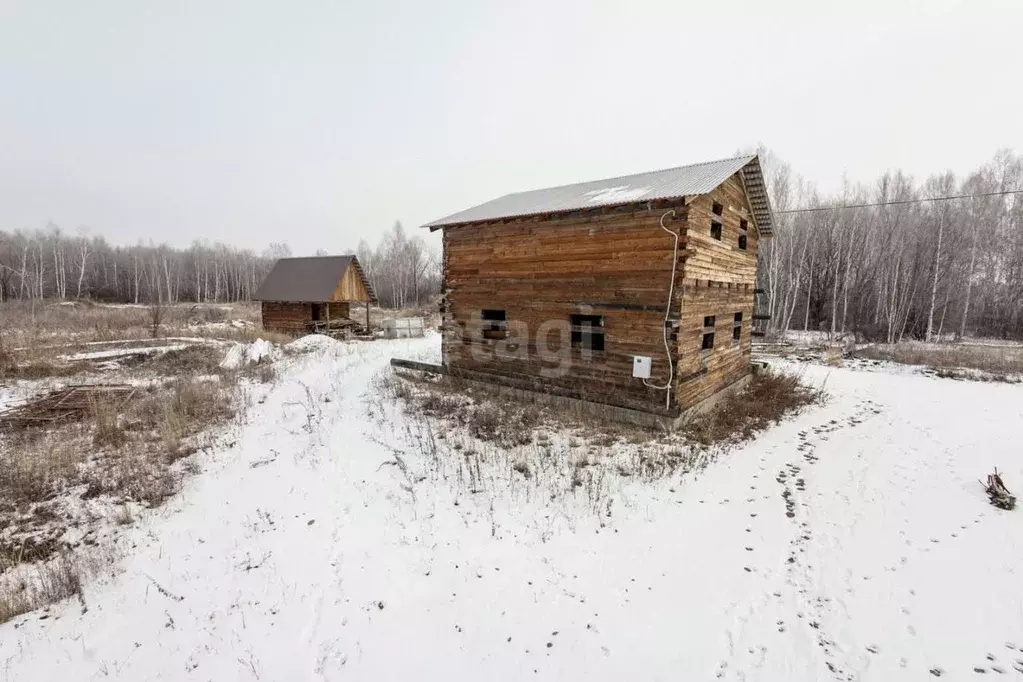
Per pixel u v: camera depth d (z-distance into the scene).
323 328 28.89
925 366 19.67
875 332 32.94
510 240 14.05
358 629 5.70
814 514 7.73
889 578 6.09
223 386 15.21
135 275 73.69
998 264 35.06
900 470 9.31
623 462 9.50
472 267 15.15
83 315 34.91
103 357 19.62
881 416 12.96
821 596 5.87
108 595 6.35
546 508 7.99
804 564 6.49
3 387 15.20
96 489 8.89
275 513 8.20
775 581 6.18
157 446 10.78
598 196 12.98
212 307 48.41
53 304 45.38
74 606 6.16
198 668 5.20
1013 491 8.23
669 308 11.09
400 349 23.42
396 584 6.43
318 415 12.78
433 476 9.23
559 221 12.91
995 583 5.86
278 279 30.38
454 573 6.58
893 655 4.94
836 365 20.92
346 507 8.34
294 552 7.15
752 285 16.81
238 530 7.74
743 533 7.24
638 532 7.30
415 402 13.50
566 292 12.91
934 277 30.86
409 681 4.96
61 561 7.05
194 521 8.01
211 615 5.98
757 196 15.19
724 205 13.46
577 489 8.52
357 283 30.05
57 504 8.52
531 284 13.64
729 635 5.36
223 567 6.86
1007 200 38.22
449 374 15.84
